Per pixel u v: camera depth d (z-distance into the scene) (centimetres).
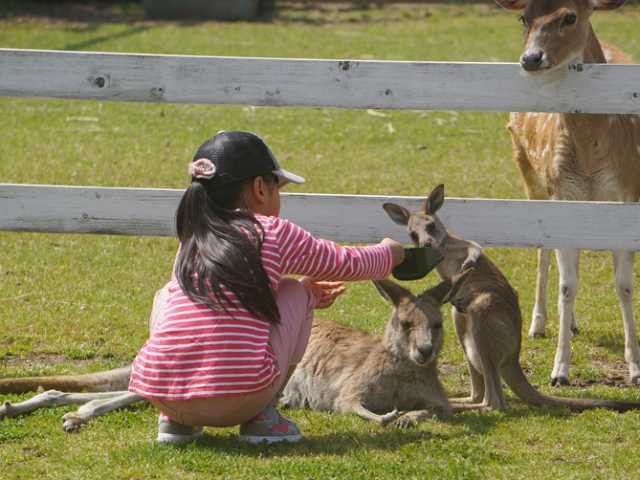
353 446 758
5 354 1008
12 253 1349
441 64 895
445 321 1115
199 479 691
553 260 1388
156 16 3544
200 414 719
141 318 1122
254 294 704
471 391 907
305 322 757
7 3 3700
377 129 2094
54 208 938
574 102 898
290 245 727
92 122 2142
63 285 1230
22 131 2048
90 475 702
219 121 2166
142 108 2284
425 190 1653
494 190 1653
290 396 888
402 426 806
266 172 748
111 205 935
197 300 709
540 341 1099
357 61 897
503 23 3431
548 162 1045
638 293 1231
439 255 783
